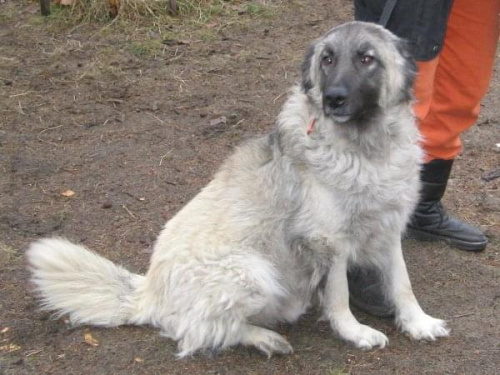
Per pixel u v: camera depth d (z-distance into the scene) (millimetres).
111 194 3811
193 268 2949
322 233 2959
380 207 2959
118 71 4797
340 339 3062
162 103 4496
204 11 5633
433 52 3150
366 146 2918
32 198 3779
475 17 3283
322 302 3061
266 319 3088
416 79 3064
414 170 3014
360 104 2891
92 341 3053
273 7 5734
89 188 3848
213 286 2928
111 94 4574
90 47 5078
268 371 2951
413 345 3043
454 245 3484
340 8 5727
